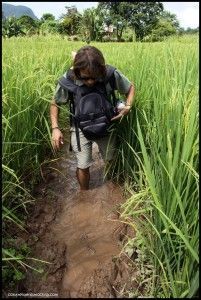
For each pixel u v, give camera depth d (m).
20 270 2.47
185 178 2.11
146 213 2.73
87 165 3.36
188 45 6.10
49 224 3.04
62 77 3.08
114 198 3.32
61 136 3.17
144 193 2.50
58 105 3.22
